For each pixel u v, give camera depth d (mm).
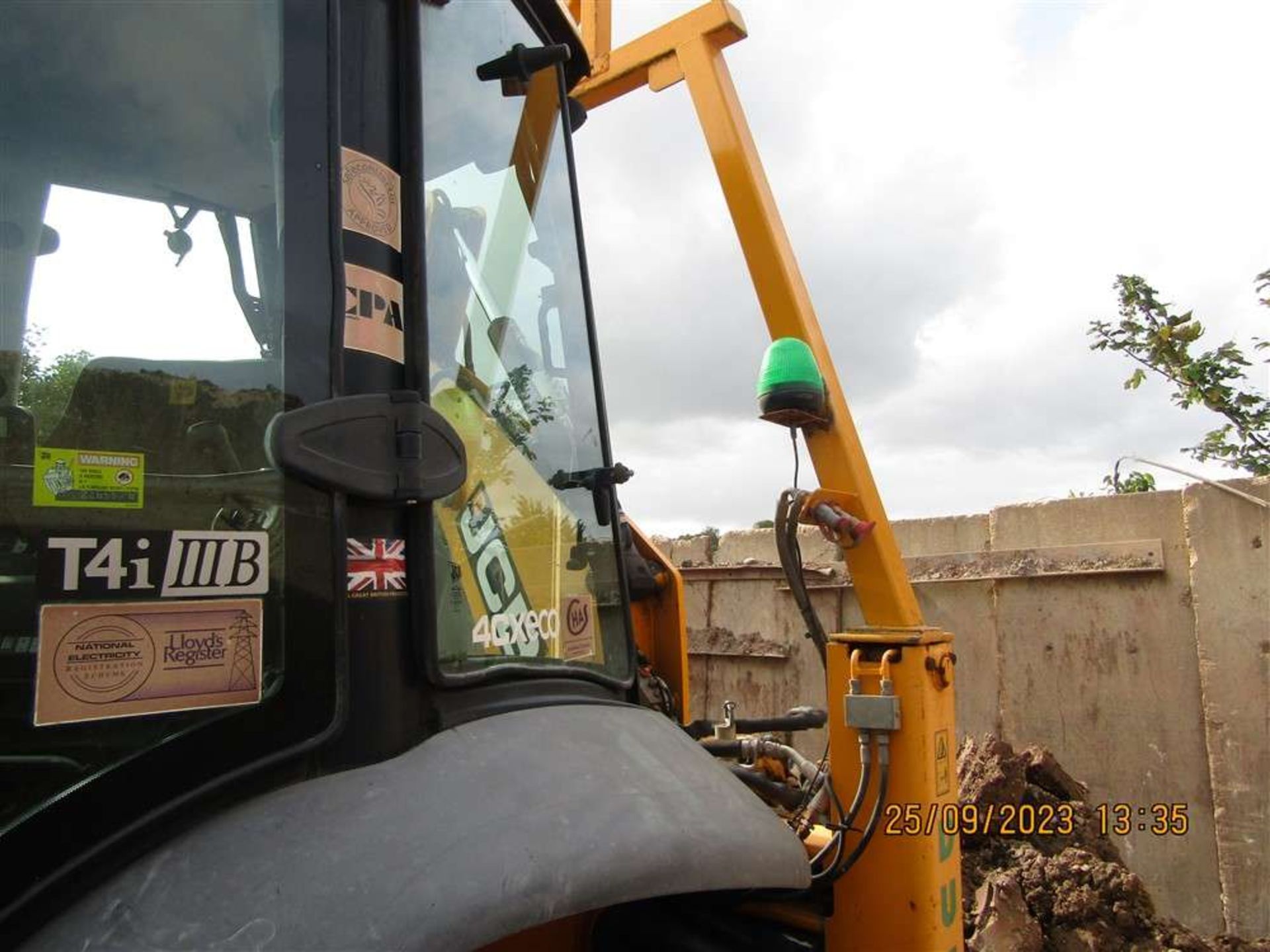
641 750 1822
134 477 1400
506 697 1754
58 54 1512
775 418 2789
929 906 2371
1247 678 4559
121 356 1455
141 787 1310
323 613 1478
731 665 6637
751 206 3021
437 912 1280
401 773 1482
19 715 1257
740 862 1683
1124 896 3910
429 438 1621
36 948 1197
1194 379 5836
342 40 1677
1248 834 4473
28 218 1462
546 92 2420
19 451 1350
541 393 2219
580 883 1408
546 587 2012
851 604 6105
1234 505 4676
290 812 1368
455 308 1909
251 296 1536
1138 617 4957
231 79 1601
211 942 1203
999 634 5391
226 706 1385
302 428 1469
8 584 1288
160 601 1371
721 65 3256
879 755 2447
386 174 1701
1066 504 5316
